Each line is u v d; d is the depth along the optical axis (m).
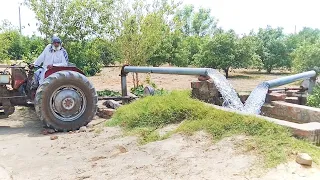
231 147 4.13
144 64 11.63
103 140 5.46
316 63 14.46
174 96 6.17
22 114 8.23
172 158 4.18
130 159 4.39
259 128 4.35
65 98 6.52
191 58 25.28
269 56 23.77
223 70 23.17
